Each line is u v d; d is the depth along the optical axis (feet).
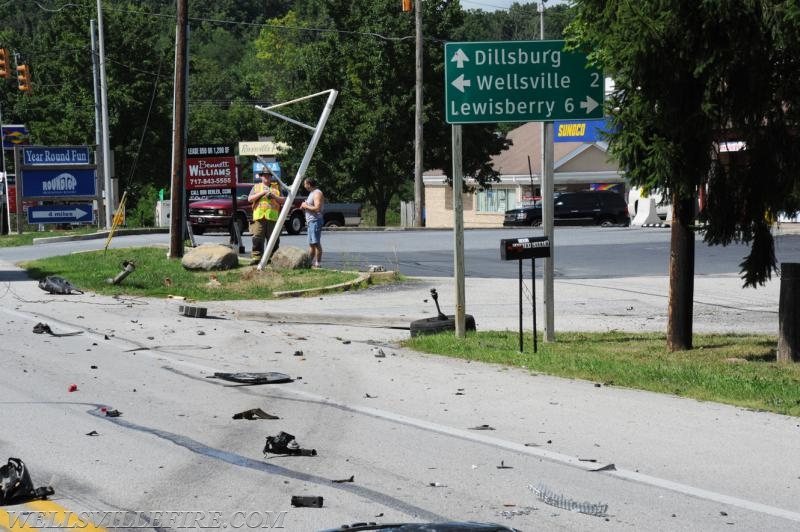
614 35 55.36
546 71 64.85
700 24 54.70
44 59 346.95
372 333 72.43
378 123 256.32
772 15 51.96
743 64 54.80
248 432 40.98
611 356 59.82
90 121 307.78
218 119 433.89
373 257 126.00
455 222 67.31
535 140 305.53
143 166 313.12
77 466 35.73
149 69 314.35
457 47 64.95
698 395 47.62
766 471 35.01
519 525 29.43
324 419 43.52
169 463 36.17
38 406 45.93
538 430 41.27
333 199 273.54
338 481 33.88
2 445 38.73
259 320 79.41
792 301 57.31
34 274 107.04
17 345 64.18
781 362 57.36
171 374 54.54
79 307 84.23
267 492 32.65
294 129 270.67
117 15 313.73
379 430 41.42
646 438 39.75
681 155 56.80
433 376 53.93
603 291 95.14
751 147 57.67
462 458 36.96
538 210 218.38
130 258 115.34
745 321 77.87
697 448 38.11
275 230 102.58
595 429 41.34
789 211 60.13
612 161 59.21
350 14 271.69
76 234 175.94
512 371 55.42
